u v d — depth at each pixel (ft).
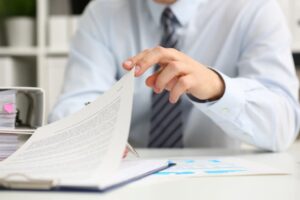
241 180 1.47
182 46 3.48
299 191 1.30
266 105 2.42
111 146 1.41
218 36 3.44
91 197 1.16
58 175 1.28
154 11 3.52
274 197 1.22
